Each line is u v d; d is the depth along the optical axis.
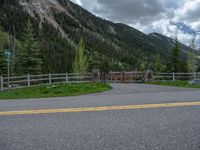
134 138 4.99
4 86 26.80
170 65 55.38
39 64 44.44
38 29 186.88
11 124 6.15
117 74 35.81
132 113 6.97
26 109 8.10
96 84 26.23
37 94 18.83
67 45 185.00
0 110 8.09
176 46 55.53
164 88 22.38
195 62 71.75
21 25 166.75
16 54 44.16
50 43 165.00
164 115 6.67
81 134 5.29
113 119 6.37
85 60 55.97
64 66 101.69
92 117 6.63
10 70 40.31
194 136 5.04
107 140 4.91
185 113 6.86
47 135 5.28
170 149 4.43
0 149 4.59
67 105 8.73
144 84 30.16
